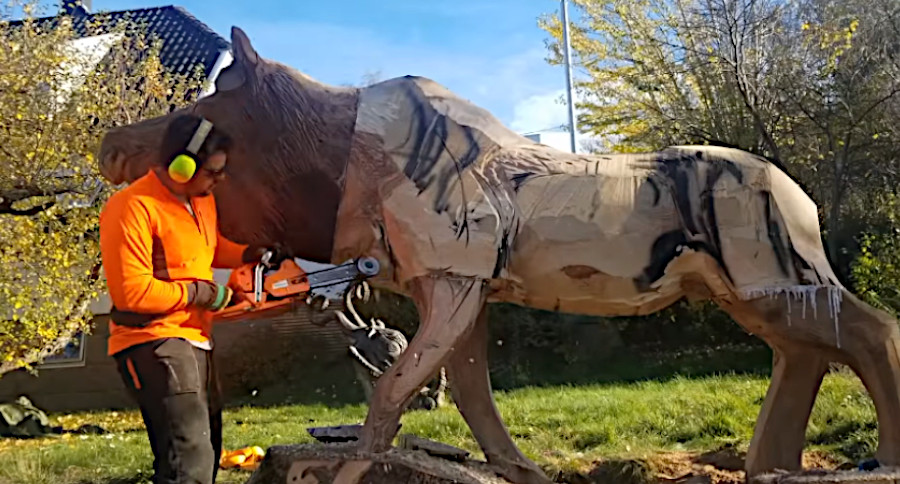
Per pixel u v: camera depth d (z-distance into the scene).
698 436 6.50
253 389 12.95
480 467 4.21
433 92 3.86
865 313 3.67
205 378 3.40
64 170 9.96
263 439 8.54
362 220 3.77
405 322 11.99
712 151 3.89
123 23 12.88
